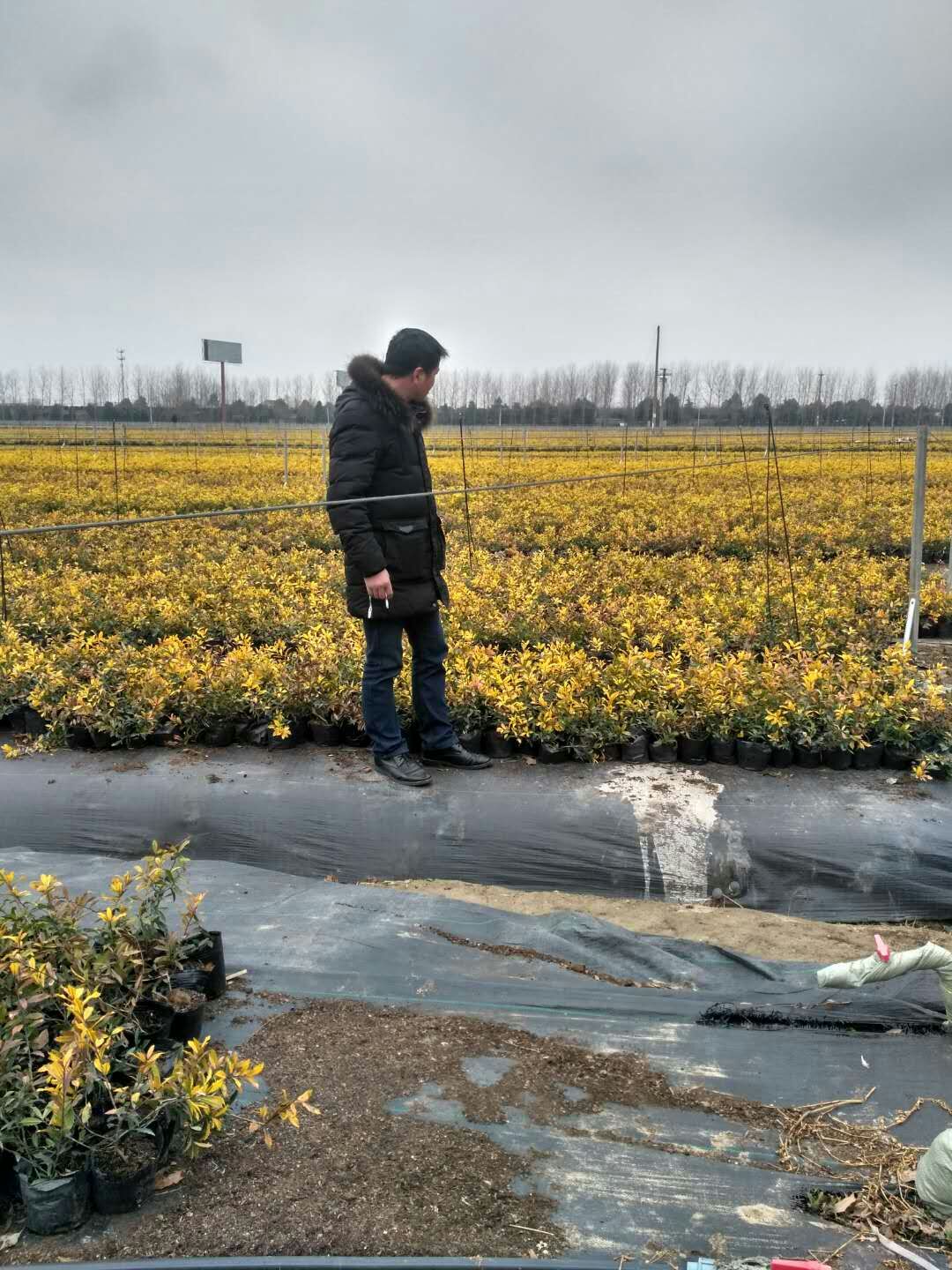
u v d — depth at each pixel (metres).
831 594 10.08
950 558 11.62
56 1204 2.50
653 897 5.07
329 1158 2.79
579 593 10.72
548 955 4.05
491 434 54.31
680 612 9.21
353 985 3.74
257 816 5.43
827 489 22.84
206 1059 2.77
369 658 5.52
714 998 3.67
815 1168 2.86
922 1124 3.09
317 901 4.41
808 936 4.59
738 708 6.00
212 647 9.52
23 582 10.96
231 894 4.57
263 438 50.06
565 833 5.18
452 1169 2.76
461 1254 2.47
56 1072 2.57
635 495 21.81
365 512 5.14
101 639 7.95
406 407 5.18
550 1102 3.06
